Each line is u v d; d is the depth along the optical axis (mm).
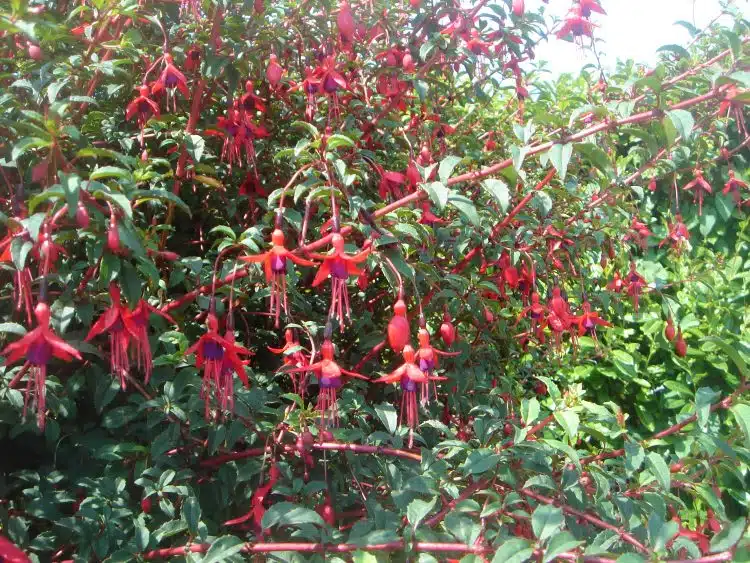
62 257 1977
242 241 1858
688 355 4305
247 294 2453
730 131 4223
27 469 2234
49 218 1413
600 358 4492
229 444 2062
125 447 2088
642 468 2348
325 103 2971
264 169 2869
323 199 2090
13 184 2262
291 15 2715
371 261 1861
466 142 3330
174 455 2225
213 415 2066
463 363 3025
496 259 2834
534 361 4133
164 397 2055
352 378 2652
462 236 2604
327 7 2648
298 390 2570
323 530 1687
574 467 2033
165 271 2494
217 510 2275
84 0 2469
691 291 4309
